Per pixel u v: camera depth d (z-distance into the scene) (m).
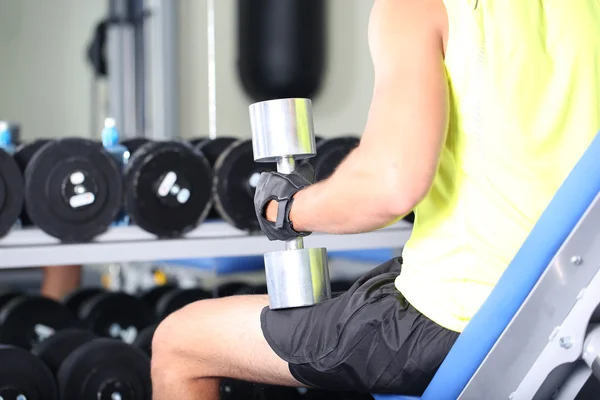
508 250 1.38
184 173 3.04
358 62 5.62
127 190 2.98
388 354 1.45
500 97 1.37
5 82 8.51
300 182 1.49
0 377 2.60
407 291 1.46
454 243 1.41
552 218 1.30
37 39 8.55
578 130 1.40
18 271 6.78
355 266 4.60
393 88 1.34
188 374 1.70
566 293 1.32
